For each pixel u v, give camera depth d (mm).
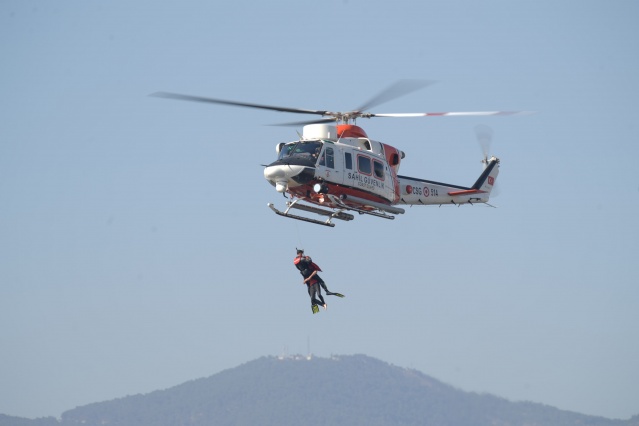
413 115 106438
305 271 103000
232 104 101500
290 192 105375
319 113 109438
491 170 129500
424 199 121812
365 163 108750
